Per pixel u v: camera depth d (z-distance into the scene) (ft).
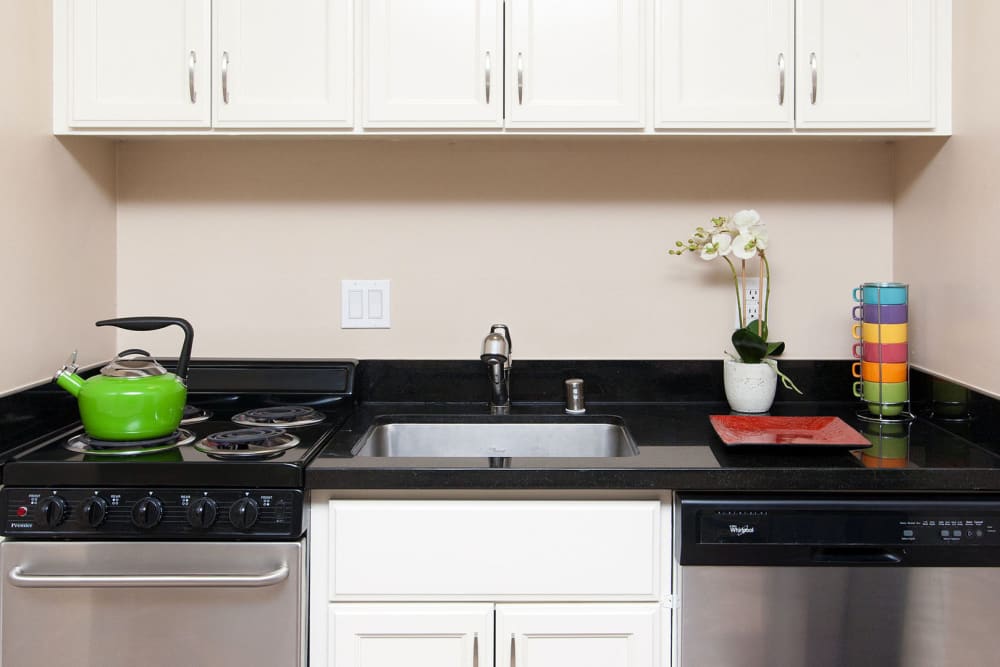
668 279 6.68
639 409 6.45
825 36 5.57
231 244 6.64
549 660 4.77
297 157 6.63
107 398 4.84
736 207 6.64
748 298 6.65
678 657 4.75
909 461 4.81
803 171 6.63
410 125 5.61
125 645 4.63
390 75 5.60
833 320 6.67
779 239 6.65
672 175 6.64
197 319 6.66
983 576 4.63
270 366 6.31
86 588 4.60
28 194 5.26
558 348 6.72
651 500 4.78
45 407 5.42
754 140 6.41
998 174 5.06
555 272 6.68
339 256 6.67
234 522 4.53
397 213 6.66
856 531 4.62
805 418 5.65
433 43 5.59
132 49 5.57
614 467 4.70
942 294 5.82
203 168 6.62
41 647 4.61
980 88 5.24
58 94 5.61
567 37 5.58
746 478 4.66
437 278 6.68
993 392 5.15
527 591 4.76
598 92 5.60
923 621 4.63
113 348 6.59
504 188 6.65
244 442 4.92
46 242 5.49
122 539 4.61
